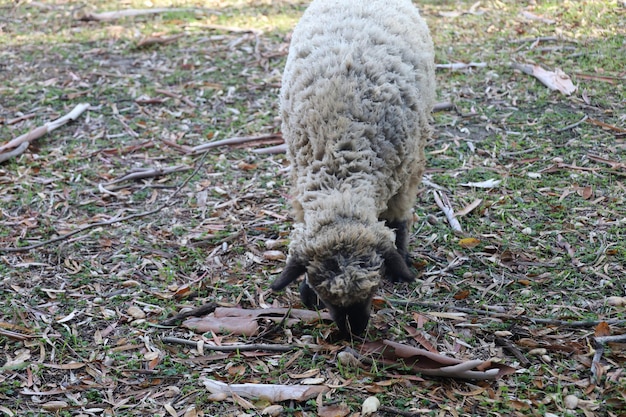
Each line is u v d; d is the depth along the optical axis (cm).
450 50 470
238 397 255
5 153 374
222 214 339
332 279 250
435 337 275
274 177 362
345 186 263
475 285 297
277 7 571
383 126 272
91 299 296
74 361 271
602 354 265
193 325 283
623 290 290
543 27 500
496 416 247
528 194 341
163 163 375
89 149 385
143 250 319
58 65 473
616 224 320
